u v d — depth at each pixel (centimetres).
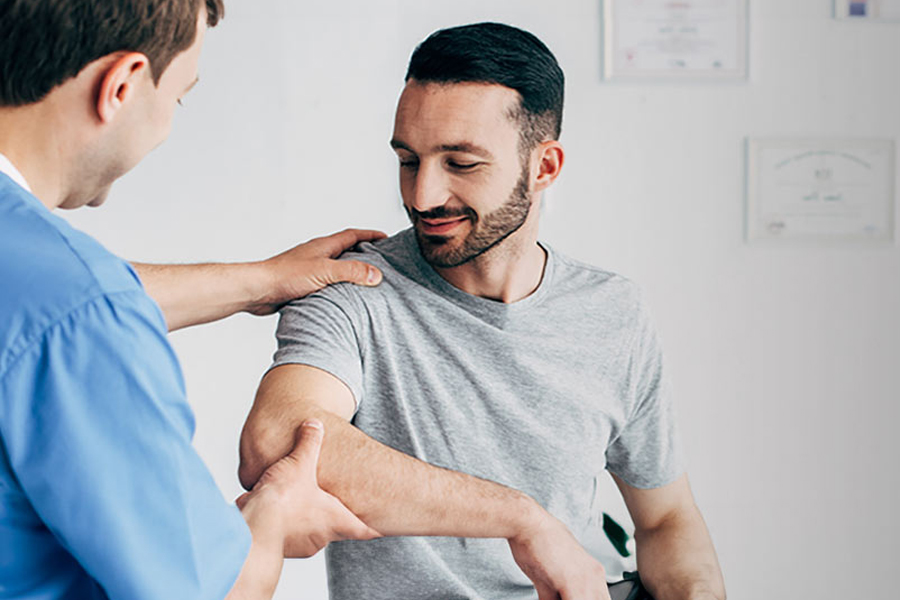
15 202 73
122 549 73
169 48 81
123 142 82
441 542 117
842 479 254
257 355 240
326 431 103
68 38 75
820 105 247
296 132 238
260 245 238
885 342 253
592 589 103
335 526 101
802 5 245
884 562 255
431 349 117
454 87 109
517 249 118
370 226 240
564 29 241
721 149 246
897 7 247
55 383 70
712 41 244
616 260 245
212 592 79
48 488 70
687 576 126
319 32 237
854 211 250
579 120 242
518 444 118
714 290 248
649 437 130
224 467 240
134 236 235
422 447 116
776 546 253
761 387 251
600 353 123
